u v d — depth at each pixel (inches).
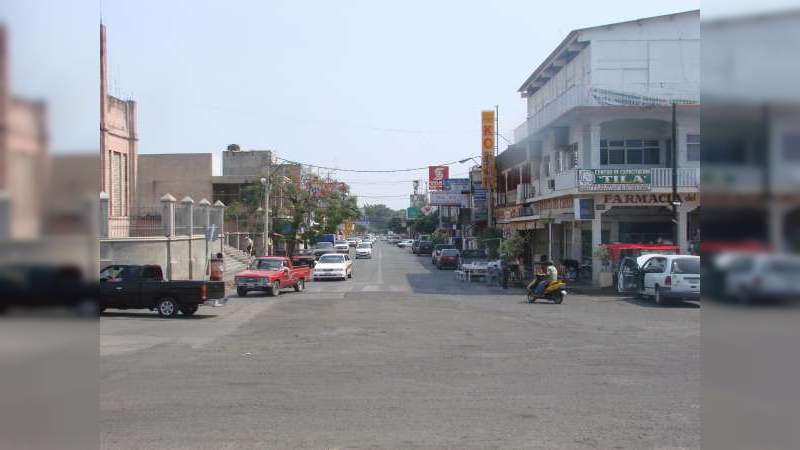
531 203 1723.7
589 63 1374.3
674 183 1177.4
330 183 2352.4
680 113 1309.1
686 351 530.9
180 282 837.2
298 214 2121.1
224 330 702.5
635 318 797.2
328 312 885.8
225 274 1529.3
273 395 369.4
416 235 5068.9
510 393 372.8
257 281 1168.2
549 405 343.0
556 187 1429.6
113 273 856.9
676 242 1257.4
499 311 889.5
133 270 856.9
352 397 363.9
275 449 267.3
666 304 979.3
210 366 469.4
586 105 1309.1
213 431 293.7
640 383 400.5
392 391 379.6
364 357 507.8
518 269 1448.1
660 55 1354.6
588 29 1358.3
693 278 940.0
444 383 402.6
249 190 2108.8
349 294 1214.3
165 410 333.1
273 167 2331.4
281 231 2151.8
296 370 450.9
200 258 1450.5
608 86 1353.3
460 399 358.0
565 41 1445.6
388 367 461.7
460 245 3090.6
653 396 363.9
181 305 837.2
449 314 848.9
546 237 1862.7
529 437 283.9
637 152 1364.4
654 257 1033.5
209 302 927.7
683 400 353.4
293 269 1283.2
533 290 1026.7
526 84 1873.8
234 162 2581.2
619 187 1256.2
